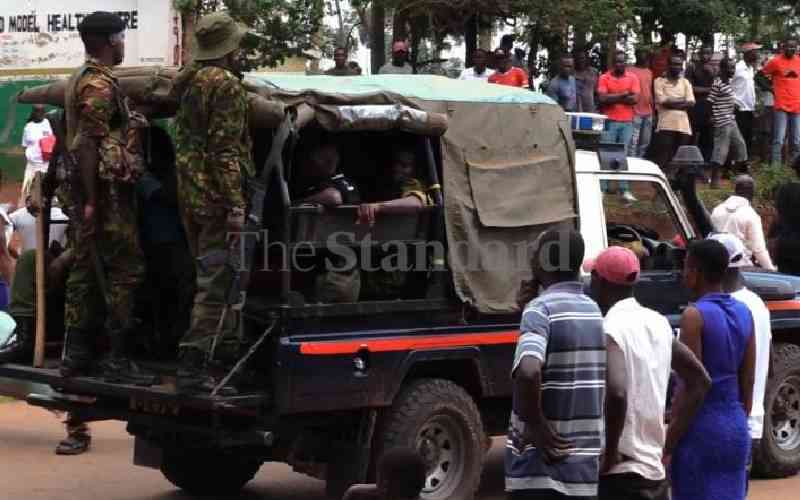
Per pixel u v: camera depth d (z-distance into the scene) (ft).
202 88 21.15
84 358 23.34
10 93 57.52
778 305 29.37
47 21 56.03
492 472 29.43
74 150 22.36
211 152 21.12
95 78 22.41
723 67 58.23
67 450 29.63
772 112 61.93
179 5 46.01
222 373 21.26
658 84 55.77
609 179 27.12
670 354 17.92
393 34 54.70
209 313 21.12
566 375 16.74
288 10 46.44
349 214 22.26
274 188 21.99
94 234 22.58
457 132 23.99
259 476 29.14
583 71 54.13
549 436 16.47
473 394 24.76
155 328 24.53
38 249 24.53
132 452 30.32
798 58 60.29
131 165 22.58
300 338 21.52
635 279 18.01
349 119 21.86
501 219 24.22
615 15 54.13
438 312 23.59
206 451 25.49
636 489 17.63
